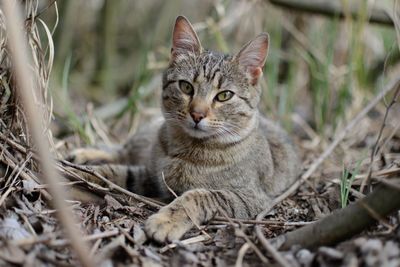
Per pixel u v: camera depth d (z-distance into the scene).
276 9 1.11
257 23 1.14
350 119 1.00
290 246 0.51
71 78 1.28
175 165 0.67
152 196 0.71
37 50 0.63
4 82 0.59
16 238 0.48
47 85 0.63
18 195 0.56
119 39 1.41
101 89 1.30
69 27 1.20
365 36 1.13
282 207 0.69
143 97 1.04
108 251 0.49
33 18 0.61
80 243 0.42
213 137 0.66
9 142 0.59
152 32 1.26
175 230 0.55
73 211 0.56
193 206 0.59
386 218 0.53
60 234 0.50
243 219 0.62
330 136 1.00
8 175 0.57
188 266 0.50
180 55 0.69
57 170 0.59
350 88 1.04
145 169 0.72
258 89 0.71
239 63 0.69
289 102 1.04
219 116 0.66
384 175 0.68
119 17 1.40
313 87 1.11
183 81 0.67
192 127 0.65
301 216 0.66
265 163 0.72
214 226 0.58
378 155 0.78
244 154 0.68
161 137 0.71
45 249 0.48
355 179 0.71
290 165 0.78
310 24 1.17
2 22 0.58
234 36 1.24
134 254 0.49
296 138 1.01
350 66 1.01
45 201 0.57
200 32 1.12
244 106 0.68
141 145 0.81
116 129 1.04
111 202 0.60
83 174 0.65
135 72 1.29
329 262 0.48
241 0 1.15
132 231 0.55
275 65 1.05
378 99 0.86
